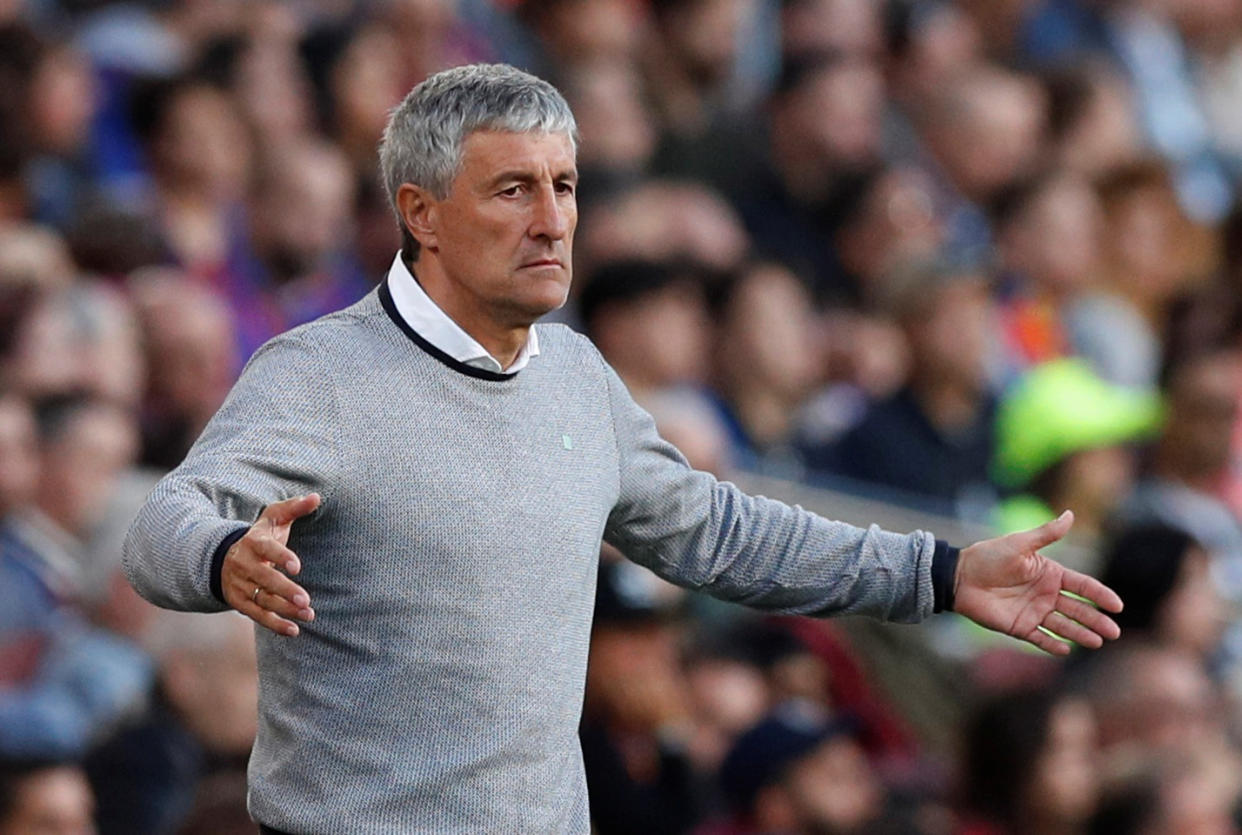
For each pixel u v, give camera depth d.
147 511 11.39
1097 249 38.06
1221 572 29.61
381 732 12.00
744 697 24.34
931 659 26.23
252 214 30.55
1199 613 26.56
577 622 12.50
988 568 13.37
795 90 35.31
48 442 23.56
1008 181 37.16
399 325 12.27
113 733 21.44
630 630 22.38
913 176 36.59
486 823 12.06
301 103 33.47
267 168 30.62
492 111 12.14
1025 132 38.31
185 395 26.08
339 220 31.12
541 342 12.91
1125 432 30.45
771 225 34.59
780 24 39.09
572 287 31.34
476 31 37.03
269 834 12.29
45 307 25.30
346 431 11.95
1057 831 23.70
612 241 31.31
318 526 11.98
